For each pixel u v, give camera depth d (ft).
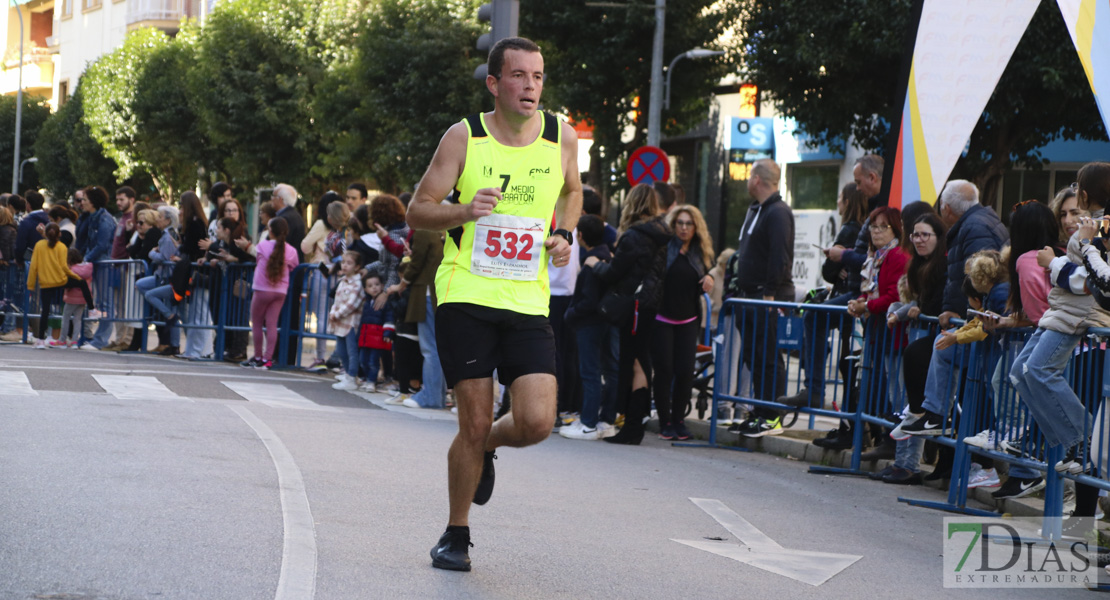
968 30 35.27
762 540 23.59
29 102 216.54
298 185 129.29
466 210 17.93
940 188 35.53
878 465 34.88
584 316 37.68
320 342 54.13
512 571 19.19
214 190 58.75
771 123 98.94
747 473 33.45
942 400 30.17
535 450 34.19
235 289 57.11
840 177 93.97
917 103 35.55
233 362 57.47
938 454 33.14
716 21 88.94
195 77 129.49
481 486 19.33
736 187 104.27
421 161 100.01
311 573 17.49
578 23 87.71
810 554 22.56
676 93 90.94
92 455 25.64
